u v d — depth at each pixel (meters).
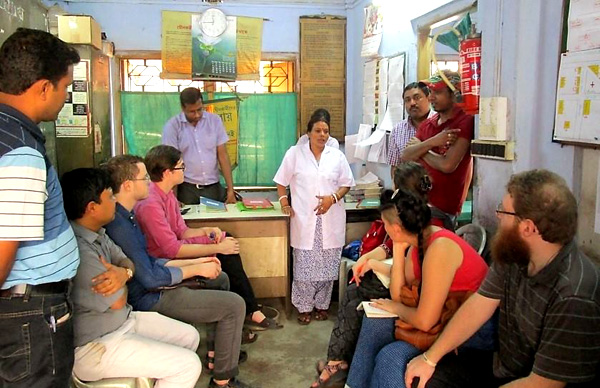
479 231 2.52
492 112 2.46
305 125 5.27
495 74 2.50
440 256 1.94
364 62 4.85
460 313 1.76
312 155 3.43
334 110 5.29
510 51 2.40
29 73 1.38
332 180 3.43
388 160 3.78
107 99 4.34
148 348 1.96
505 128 2.45
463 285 1.97
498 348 1.82
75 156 3.62
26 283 1.41
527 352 1.59
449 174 2.79
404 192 2.08
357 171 5.08
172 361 1.98
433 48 3.03
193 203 4.18
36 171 1.33
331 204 3.39
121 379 1.94
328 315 3.63
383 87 4.33
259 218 3.46
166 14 4.91
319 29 5.16
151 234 2.72
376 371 1.96
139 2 4.89
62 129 3.57
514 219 1.49
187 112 4.06
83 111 3.59
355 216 3.68
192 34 4.97
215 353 2.51
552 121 2.23
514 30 2.37
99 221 1.95
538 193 1.44
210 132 4.20
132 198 2.36
